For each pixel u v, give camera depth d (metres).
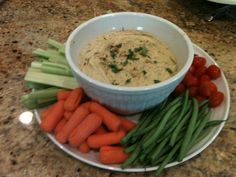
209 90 0.77
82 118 0.69
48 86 0.80
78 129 0.67
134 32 0.82
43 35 1.00
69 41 0.72
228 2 0.99
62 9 1.12
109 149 0.65
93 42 0.79
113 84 0.69
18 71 0.88
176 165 0.68
